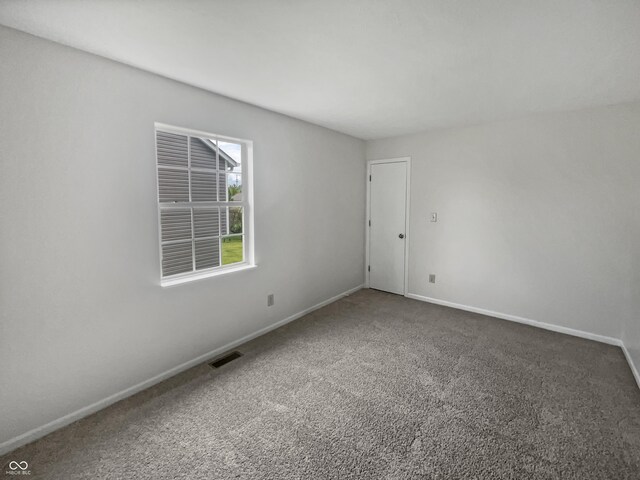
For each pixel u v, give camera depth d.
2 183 1.69
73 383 1.99
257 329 3.24
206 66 2.16
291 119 3.45
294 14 1.55
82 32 1.72
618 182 2.97
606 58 2.01
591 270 3.15
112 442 1.82
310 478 1.58
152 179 2.32
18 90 1.71
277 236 3.40
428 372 2.55
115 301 2.17
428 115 3.35
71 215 1.94
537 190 3.39
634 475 1.59
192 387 2.36
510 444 1.79
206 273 2.83
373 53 1.97
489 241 3.75
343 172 4.31
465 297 3.99
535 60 2.05
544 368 2.61
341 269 4.43
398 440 1.82
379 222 4.71
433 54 1.98
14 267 1.75
